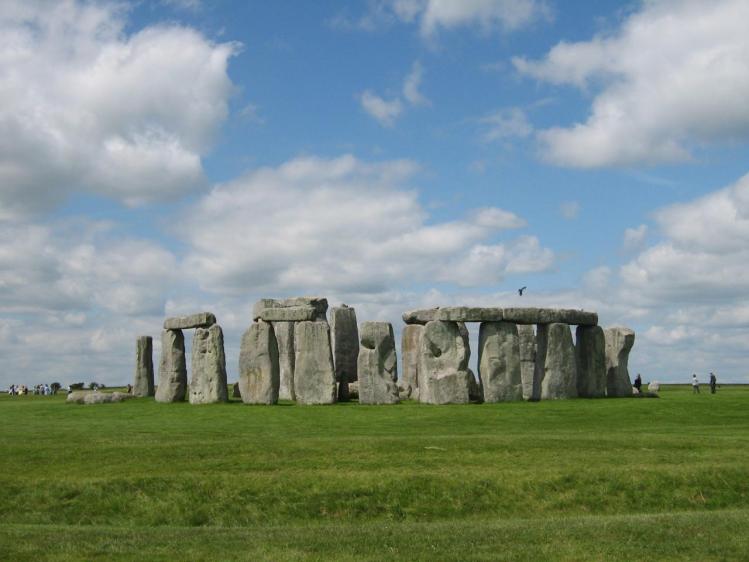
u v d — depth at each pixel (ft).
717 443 88.69
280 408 127.85
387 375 136.36
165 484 73.20
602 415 116.47
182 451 84.58
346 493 72.02
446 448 85.81
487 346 138.62
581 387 150.30
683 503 72.43
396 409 124.06
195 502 70.85
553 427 106.11
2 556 54.13
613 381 155.12
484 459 81.30
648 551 54.24
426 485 73.46
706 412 118.83
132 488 72.64
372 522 68.54
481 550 54.90
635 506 71.87
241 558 53.83
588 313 148.97
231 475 75.36
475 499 72.18
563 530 60.23
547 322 143.43
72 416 126.21
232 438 93.76
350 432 100.32
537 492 73.20
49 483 73.51
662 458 81.15
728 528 59.82
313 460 81.05
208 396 143.74
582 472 76.13
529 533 59.47
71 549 55.88
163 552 55.26
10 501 70.95
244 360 139.54
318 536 60.08
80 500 71.00
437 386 135.03
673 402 129.70
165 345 155.63
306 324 137.39
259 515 69.41
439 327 137.28
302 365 136.77
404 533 60.75
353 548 55.77
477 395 141.38
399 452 84.12
